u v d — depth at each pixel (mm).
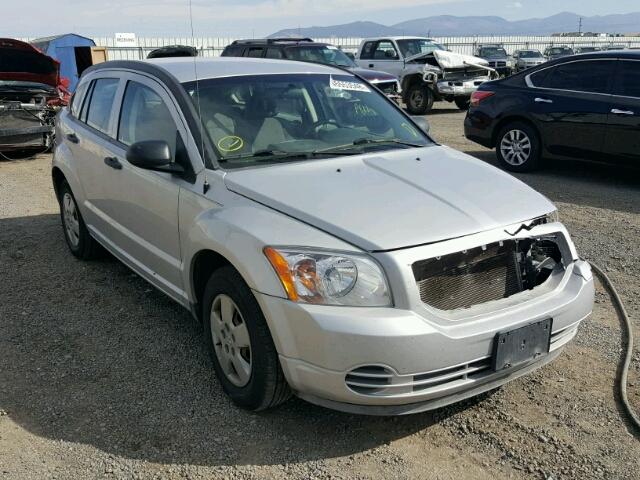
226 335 3377
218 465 2980
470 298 3006
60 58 21625
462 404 3436
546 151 8859
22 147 11016
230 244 3102
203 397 3539
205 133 3729
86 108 5273
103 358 4000
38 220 7152
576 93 8438
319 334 2770
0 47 10828
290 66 4625
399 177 3498
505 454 3035
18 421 3338
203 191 3527
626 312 4500
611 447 3066
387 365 2736
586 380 3641
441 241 2912
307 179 3436
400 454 3045
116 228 4672
